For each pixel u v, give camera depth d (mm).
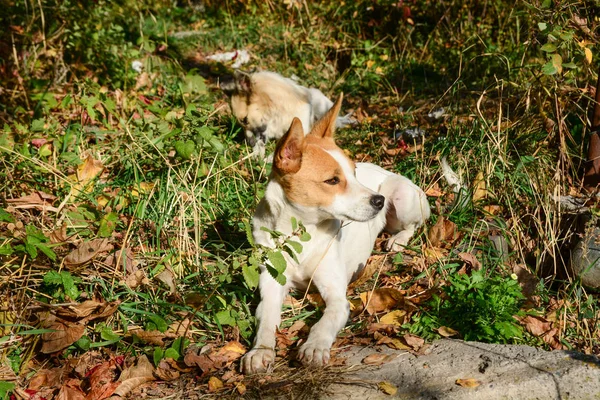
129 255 2189
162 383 1945
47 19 3279
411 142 2877
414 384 1876
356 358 1978
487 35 3789
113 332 2041
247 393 1886
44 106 2920
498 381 1861
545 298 2244
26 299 2076
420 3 4156
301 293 2232
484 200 2551
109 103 2754
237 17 4875
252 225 2201
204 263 2271
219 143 2420
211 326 2072
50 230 2244
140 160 2529
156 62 3619
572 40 2424
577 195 2502
